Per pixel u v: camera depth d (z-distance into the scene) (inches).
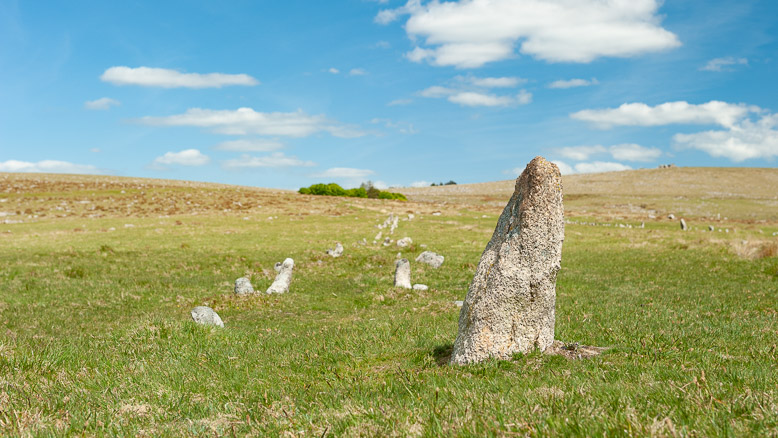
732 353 334.0
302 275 1047.0
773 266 927.0
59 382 320.5
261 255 1334.9
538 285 328.2
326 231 1947.6
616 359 310.5
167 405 275.1
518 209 335.3
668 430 168.4
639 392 222.5
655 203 3988.7
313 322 631.2
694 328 437.7
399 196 4180.6
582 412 195.9
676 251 1266.0
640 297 684.1
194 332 494.6
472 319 333.1
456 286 905.5
